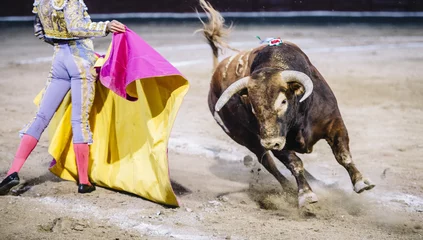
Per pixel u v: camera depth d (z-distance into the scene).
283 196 7.15
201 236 5.77
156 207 6.65
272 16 36.03
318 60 19.95
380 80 16.02
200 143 9.88
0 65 19.27
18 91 14.85
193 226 6.06
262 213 6.59
